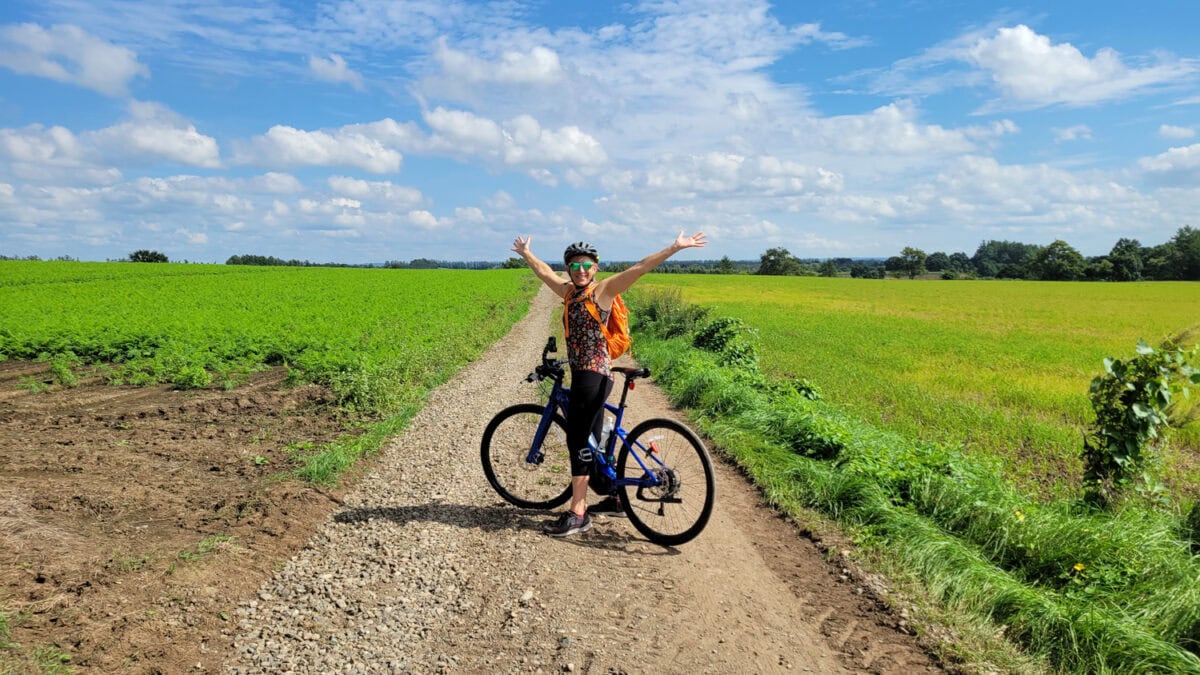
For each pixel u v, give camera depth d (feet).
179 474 20.88
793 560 16.44
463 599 13.93
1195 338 19.43
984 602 14.03
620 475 18.06
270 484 19.88
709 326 56.08
